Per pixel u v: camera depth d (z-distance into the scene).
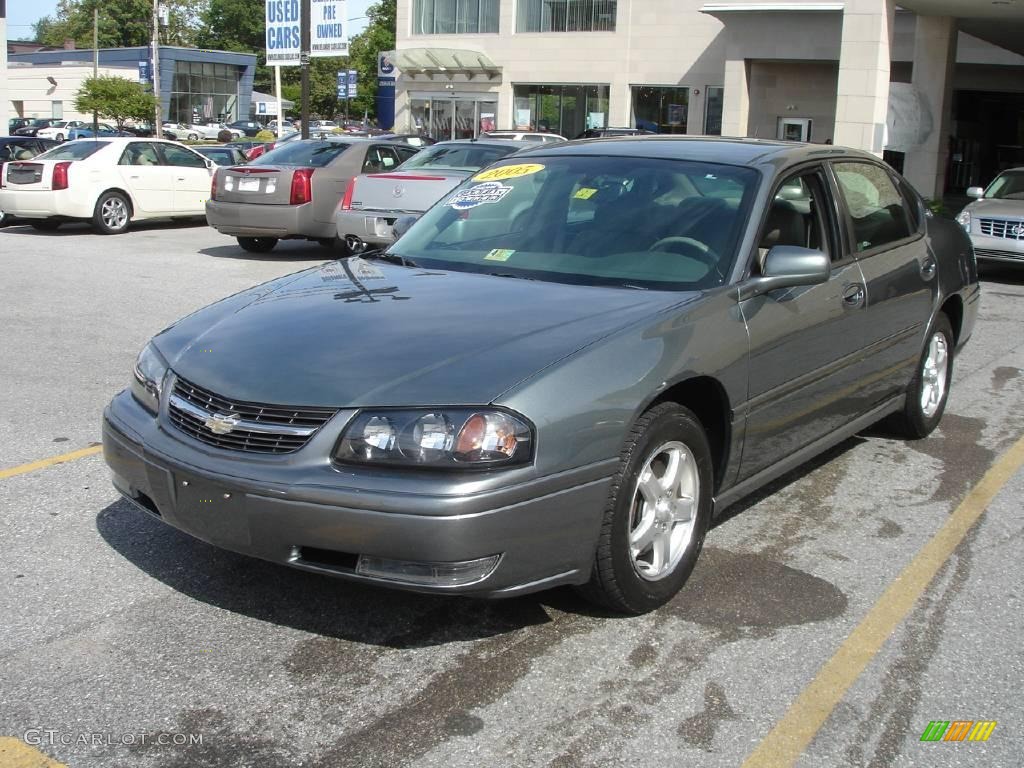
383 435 3.09
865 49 19.31
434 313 3.70
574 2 34.69
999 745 3.00
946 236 6.02
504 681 3.26
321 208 13.32
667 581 3.71
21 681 3.20
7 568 3.99
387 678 3.27
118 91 48.50
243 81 78.81
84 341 8.22
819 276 4.05
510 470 3.10
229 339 3.67
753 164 4.52
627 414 3.36
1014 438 6.12
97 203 16.39
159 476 3.43
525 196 4.74
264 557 3.25
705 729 3.03
